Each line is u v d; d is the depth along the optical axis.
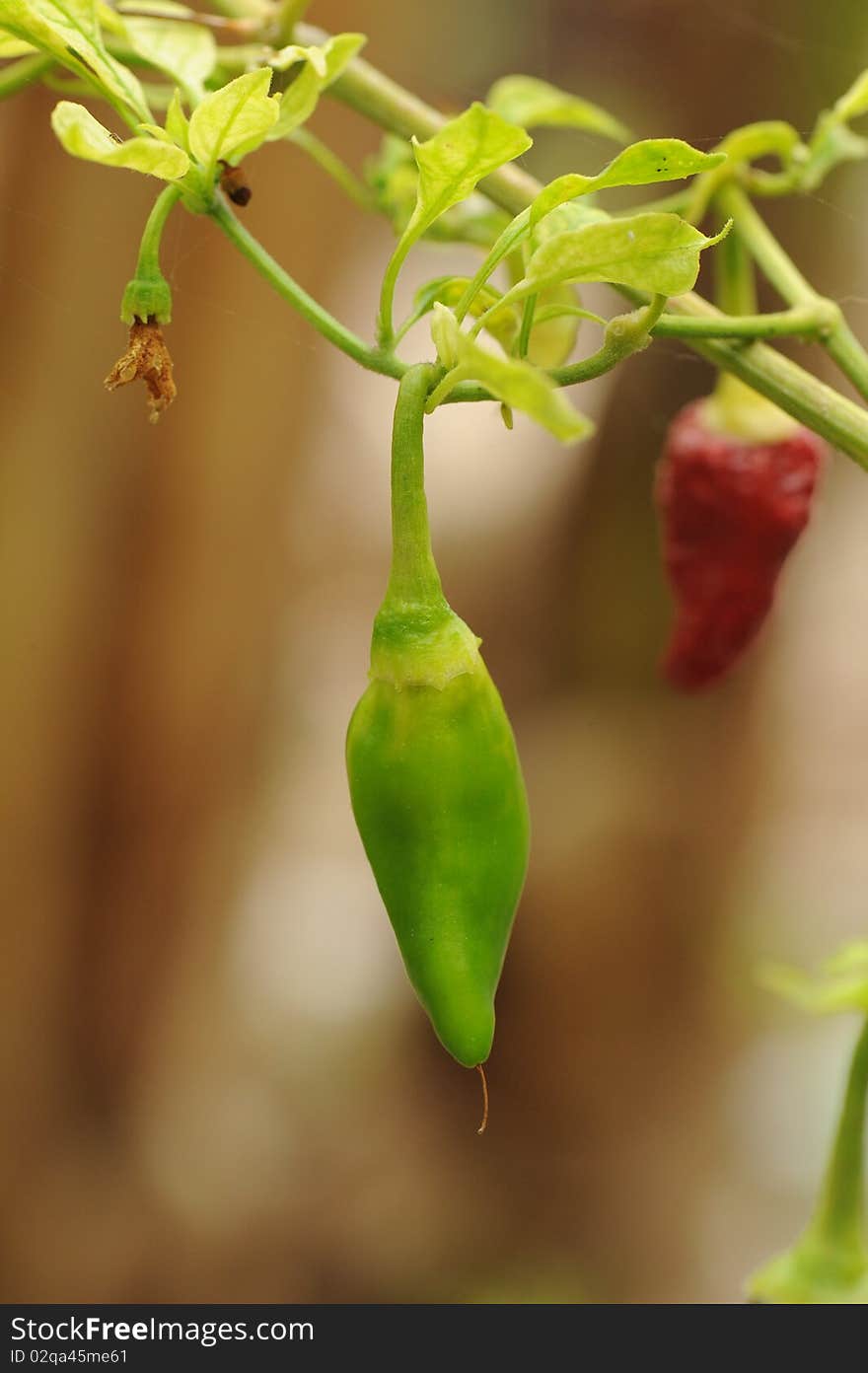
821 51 0.82
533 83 0.43
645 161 0.32
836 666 1.38
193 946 0.90
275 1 0.41
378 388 1.29
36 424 0.75
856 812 1.33
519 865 0.33
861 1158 0.40
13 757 0.80
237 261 0.75
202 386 0.77
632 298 0.37
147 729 0.83
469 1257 1.03
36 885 0.83
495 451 1.31
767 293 0.85
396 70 0.81
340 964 1.18
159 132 0.33
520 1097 1.08
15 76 0.38
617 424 1.06
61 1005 0.86
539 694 1.13
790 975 0.41
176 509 0.79
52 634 0.78
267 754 0.95
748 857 1.07
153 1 0.40
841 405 0.37
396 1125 1.08
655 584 1.09
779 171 0.83
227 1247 0.94
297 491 0.85
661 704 1.08
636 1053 1.06
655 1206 1.05
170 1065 0.93
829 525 1.20
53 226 0.71
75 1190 0.89
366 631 1.36
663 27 0.84
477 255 1.07
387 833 0.33
